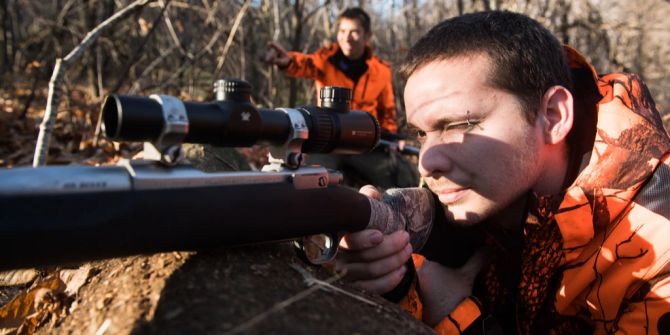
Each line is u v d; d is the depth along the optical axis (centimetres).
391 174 539
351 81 584
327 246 153
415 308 183
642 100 177
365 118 153
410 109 177
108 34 756
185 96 798
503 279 200
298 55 577
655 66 1062
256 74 891
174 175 113
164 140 113
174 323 108
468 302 189
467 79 164
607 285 168
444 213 194
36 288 160
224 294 117
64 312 141
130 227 106
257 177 127
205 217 115
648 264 160
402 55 834
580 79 190
